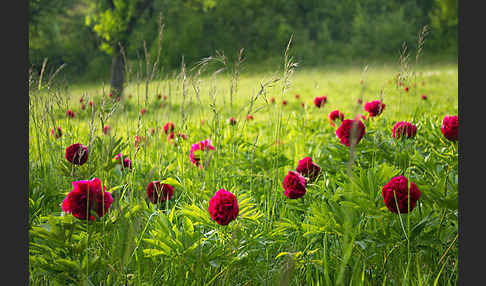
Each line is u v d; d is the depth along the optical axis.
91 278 1.64
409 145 2.55
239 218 1.81
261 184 2.78
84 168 2.12
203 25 32.59
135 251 1.67
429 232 1.68
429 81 14.66
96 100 2.12
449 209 1.80
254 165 2.78
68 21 24.95
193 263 1.62
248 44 30.91
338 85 15.18
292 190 1.95
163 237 1.63
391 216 1.75
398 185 1.58
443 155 2.14
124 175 2.35
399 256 1.82
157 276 1.72
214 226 1.82
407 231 1.67
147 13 19.03
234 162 2.81
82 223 1.61
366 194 1.78
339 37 38.44
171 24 30.50
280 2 37.75
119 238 1.63
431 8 40.38
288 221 1.97
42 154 2.64
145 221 1.87
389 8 40.69
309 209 2.01
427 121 3.11
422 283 1.62
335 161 2.65
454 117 2.07
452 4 35.91
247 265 1.71
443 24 37.06
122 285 1.63
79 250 1.60
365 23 37.12
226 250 1.66
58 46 16.59
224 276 1.68
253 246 1.77
